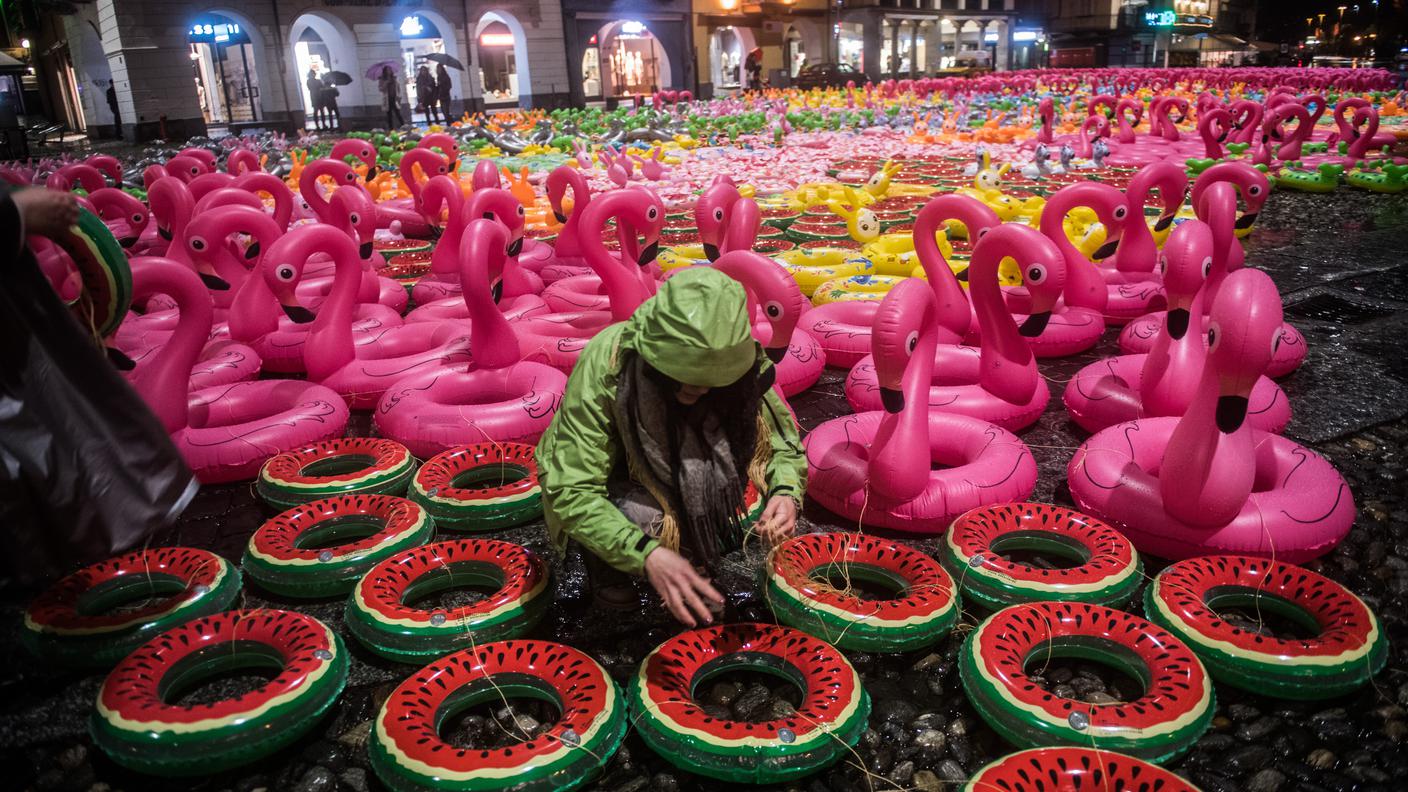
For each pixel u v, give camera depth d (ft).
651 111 74.79
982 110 75.56
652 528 9.53
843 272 24.90
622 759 9.16
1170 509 11.93
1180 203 23.06
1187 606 10.18
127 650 10.52
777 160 54.34
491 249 17.24
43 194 9.43
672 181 44.96
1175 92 85.35
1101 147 46.88
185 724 8.82
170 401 15.08
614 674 10.25
